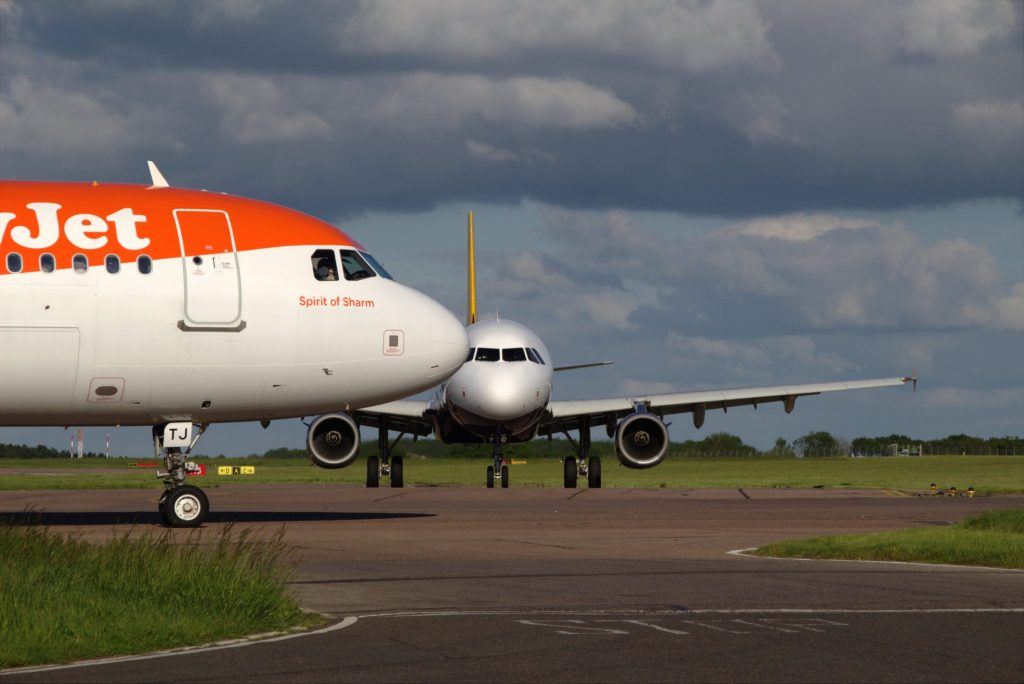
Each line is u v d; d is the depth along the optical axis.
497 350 140.88
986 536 73.31
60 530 84.69
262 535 82.25
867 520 97.06
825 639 40.28
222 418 91.75
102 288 83.38
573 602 49.25
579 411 151.75
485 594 51.84
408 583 55.62
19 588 42.22
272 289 88.12
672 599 50.19
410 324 92.75
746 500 129.62
